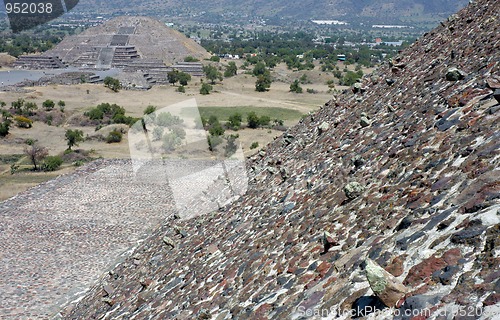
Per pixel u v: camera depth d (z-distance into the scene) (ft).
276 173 56.24
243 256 35.83
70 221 126.52
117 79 520.83
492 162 21.01
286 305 22.40
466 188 20.27
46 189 154.51
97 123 329.11
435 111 34.55
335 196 33.55
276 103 410.93
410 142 32.32
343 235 26.16
